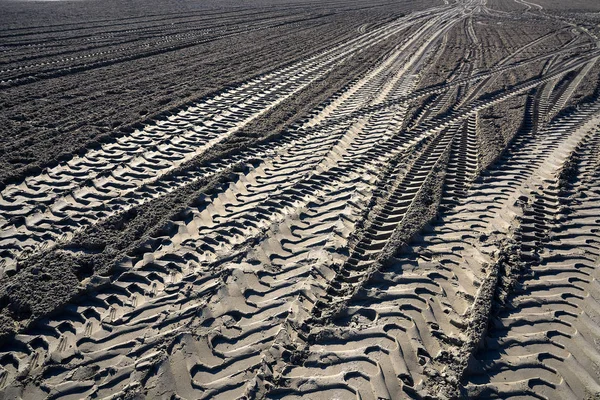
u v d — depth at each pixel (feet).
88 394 12.60
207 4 104.32
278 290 16.65
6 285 15.90
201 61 50.24
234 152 27.84
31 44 52.13
